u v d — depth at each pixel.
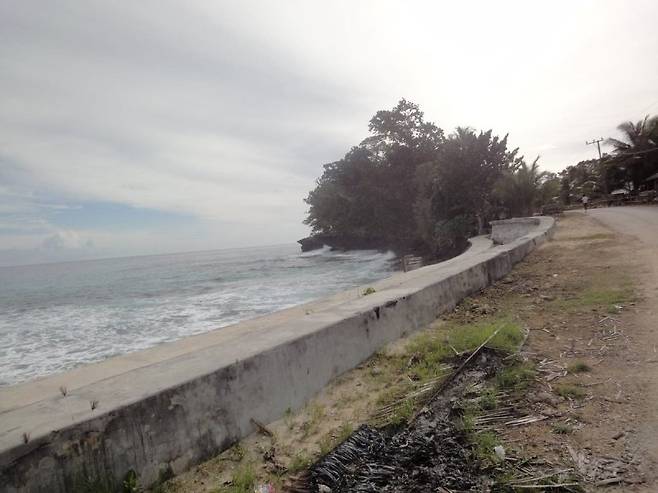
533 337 4.87
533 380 3.70
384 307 5.01
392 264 36.44
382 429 3.14
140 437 2.39
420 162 43.50
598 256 10.25
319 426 3.24
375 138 47.09
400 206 44.88
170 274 44.00
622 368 3.72
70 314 17.41
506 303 6.73
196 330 11.73
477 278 7.89
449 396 3.54
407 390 3.74
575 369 3.80
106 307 18.95
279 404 3.32
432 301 6.12
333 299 8.91
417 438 2.95
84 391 2.57
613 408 3.05
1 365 9.33
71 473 2.08
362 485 2.50
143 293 24.36
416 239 43.50
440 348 4.68
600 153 52.22
